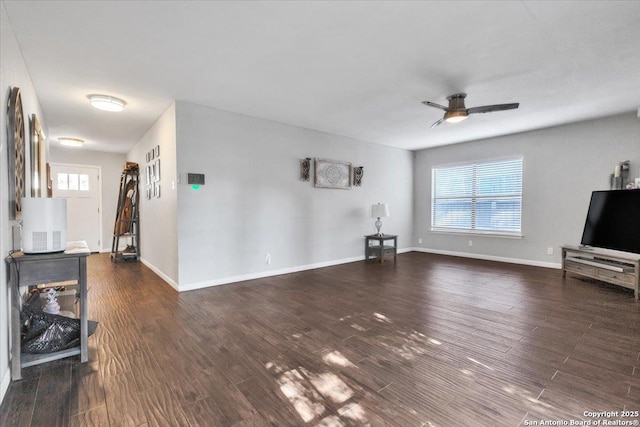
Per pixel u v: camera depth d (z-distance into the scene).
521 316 3.05
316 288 4.10
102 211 7.11
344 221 5.86
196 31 2.31
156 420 1.58
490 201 6.07
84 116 4.41
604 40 2.45
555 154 5.18
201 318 3.02
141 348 2.38
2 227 1.87
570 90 3.52
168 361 2.18
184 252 3.94
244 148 4.45
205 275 4.12
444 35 2.38
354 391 1.83
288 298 3.66
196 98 3.77
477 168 6.25
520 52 2.65
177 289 3.95
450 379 1.95
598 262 4.18
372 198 6.38
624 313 3.12
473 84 3.35
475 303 3.47
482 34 2.37
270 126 4.73
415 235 7.38
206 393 1.81
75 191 6.84
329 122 4.86
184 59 2.76
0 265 1.79
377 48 2.58
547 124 5.01
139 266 5.55
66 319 2.26
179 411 1.65
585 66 2.91
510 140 5.70
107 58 2.72
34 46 2.49
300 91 3.55
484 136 5.85
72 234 6.81
